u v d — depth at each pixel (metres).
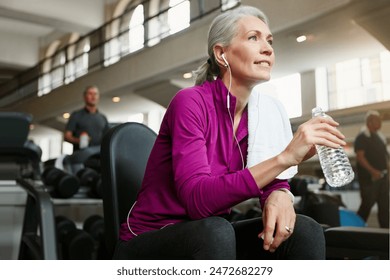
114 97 8.16
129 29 7.93
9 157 1.55
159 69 6.56
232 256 0.75
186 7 5.95
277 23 3.12
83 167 2.95
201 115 0.88
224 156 0.93
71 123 3.69
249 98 1.01
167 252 0.79
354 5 3.40
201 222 0.75
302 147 0.76
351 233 1.30
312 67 3.99
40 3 8.67
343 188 3.20
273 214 0.83
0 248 1.54
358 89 4.22
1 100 11.39
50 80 10.08
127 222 0.92
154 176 0.90
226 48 0.95
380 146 3.46
